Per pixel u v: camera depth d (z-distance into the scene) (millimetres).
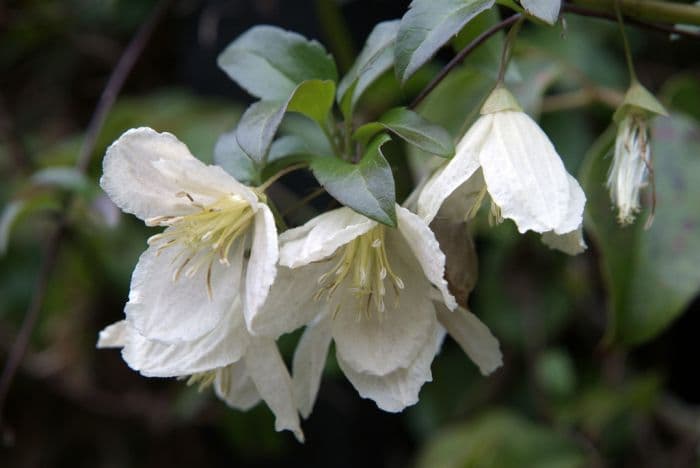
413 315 336
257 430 565
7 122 556
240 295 334
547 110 473
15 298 575
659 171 413
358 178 318
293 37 360
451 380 548
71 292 578
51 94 652
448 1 328
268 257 315
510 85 439
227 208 332
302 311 333
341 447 578
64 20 622
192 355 331
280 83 356
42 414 585
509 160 327
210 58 591
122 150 322
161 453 597
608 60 528
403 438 586
